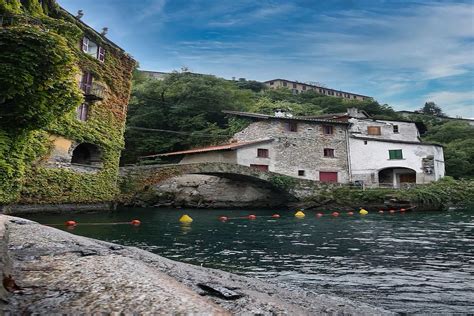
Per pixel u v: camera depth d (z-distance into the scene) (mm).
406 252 8398
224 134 32031
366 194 23703
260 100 51031
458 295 4883
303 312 3486
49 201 15391
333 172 30578
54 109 11117
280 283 5316
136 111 35094
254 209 25812
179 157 30969
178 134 33844
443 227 13828
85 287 2609
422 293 4973
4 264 2762
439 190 24359
